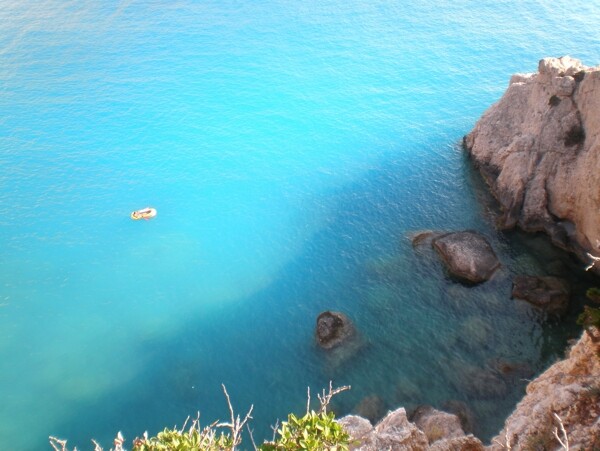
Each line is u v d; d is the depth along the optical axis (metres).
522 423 24.53
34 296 43.16
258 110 65.06
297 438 13.09
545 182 45.28
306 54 76.19
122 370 37.34
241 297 42.44
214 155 58.03
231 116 64.06
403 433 21.64
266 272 44.62
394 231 47.66
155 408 34.81
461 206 50.00
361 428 22.42
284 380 36.00
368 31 82.12
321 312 40.59
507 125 52.31
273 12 88.19
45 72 72.75
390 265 44.06
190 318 40.97
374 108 64.81
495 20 84.44
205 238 48.22
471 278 41.56
